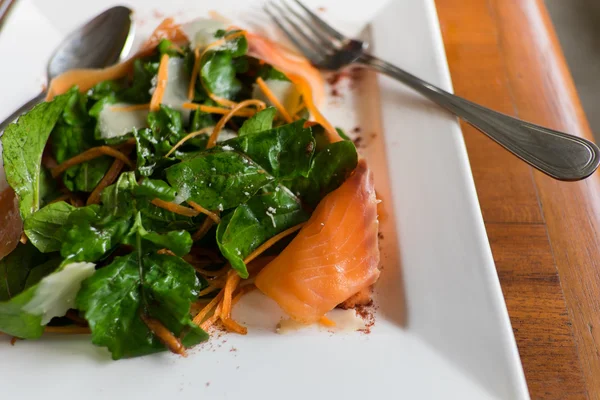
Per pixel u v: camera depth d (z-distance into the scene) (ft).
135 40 1.38
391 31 1.36
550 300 1.13
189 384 1.00
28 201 1.13
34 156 1.16
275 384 1.00
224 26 1.37
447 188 1.14
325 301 1.07
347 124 1.30
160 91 1.26
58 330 1.06
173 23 1.40
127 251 1.10
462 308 1.03
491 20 1.50
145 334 1.03
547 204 1.24
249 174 1.13
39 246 1.07
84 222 1.05
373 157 1.24
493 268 1.05
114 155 1.21
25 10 1.38
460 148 1.17
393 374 1.00
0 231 1.15
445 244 1.09
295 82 1.31
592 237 1.20
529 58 1.44
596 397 1.05
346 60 1.35
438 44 1.31
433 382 0.98
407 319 1.05
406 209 1.14
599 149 1.13
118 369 1.01
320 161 1.17
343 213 1.12
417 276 1.08
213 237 1.16
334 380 1.00
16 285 1.09
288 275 1.08
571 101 1.38
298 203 1.16
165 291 1.03
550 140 1.16
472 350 1.00
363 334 1.04
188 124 1.26
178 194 1.12
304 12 1.41
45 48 1.37
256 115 1.20
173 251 1.06
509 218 1.22
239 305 1.11
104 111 1.26
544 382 1.06
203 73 1.27
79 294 1.01
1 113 1.29
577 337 1.10
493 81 1.40
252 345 1.04
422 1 1.37
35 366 1.02
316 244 1.10
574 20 2.12
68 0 1.41
